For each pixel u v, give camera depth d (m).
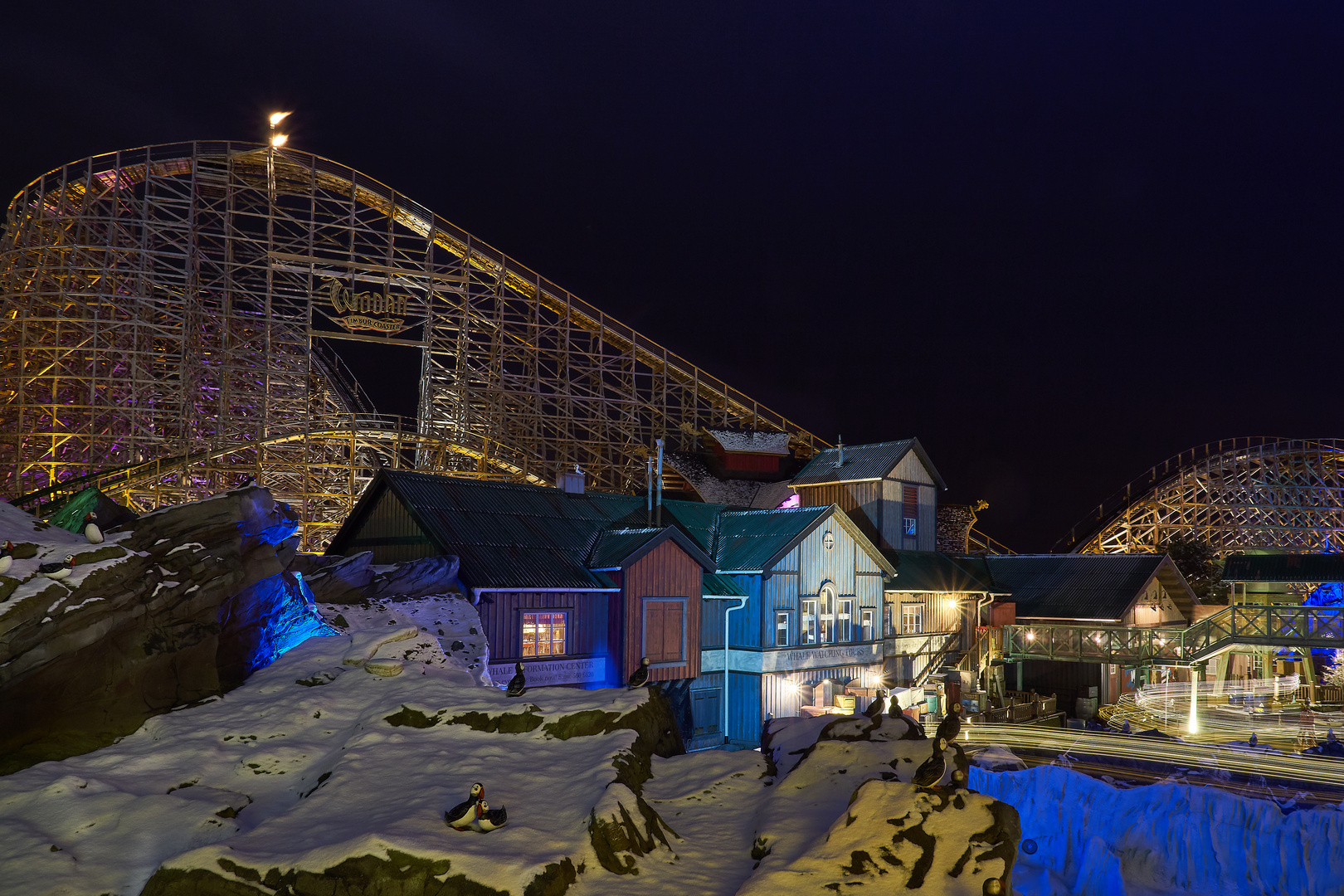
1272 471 71.69
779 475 56.56
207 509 15.82
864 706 32.62
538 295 57.84
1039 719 39.72
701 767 13.49
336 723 13.58
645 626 28.50
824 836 10.27
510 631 25.70
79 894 9.20
